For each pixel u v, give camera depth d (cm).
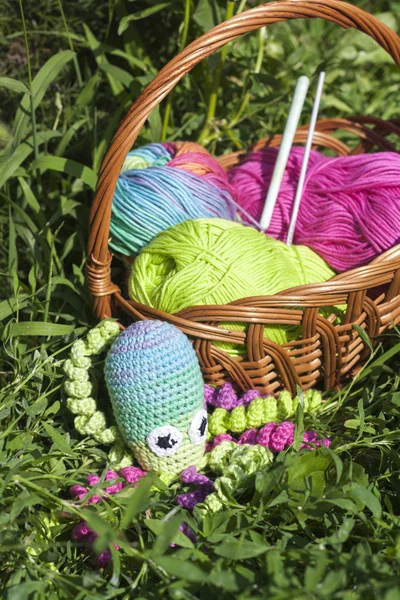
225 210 130
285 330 114
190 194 123
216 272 110
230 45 159
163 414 98
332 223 127
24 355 129
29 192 144
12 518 84
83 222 152
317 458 95
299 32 206
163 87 105
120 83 160
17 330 121
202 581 76
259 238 117
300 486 94
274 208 135
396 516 95
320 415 115
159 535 77
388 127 149
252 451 99
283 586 71
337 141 152
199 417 101
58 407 114
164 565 74
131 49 163
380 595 72
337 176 130
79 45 159
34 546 88
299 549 82
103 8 163
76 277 140
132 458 108
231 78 179
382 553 85
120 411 100
